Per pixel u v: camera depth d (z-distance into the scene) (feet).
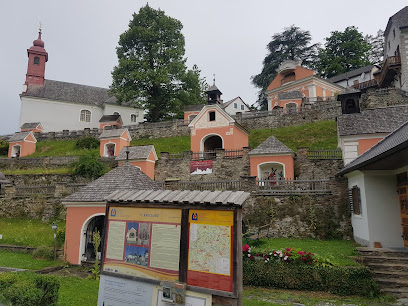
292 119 105.09
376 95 96.94
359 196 41.47
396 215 37.24
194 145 91.35
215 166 80.48
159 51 144.05
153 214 18.69
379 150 36.35
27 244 49.96
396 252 33.60
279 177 71.97
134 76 133.18
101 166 84.02
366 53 187.42
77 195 43.60
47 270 37.78
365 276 29.76
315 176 70.28
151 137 124.06
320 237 47.47
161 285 17.15
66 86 176.04
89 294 27.37
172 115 156.35
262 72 184.96
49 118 161.07
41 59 171.22
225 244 16.30
